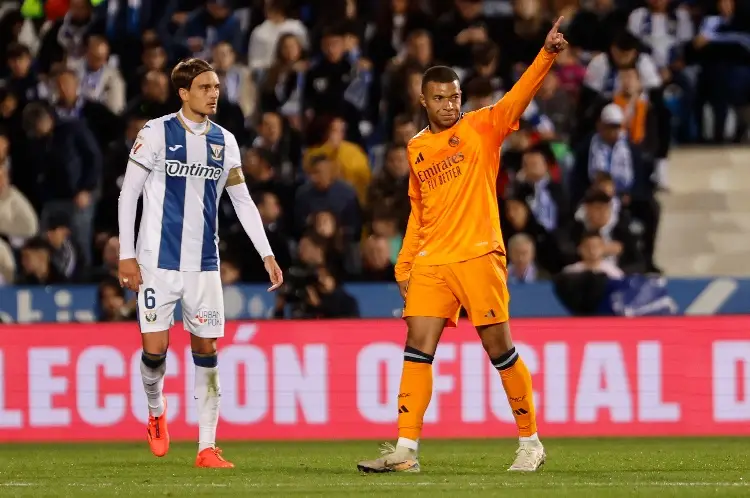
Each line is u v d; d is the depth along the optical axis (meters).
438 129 19.59
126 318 34.25
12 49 43.50
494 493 16.88
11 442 30.83
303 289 34.50
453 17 43.25
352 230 38.34
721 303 34.81
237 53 45.19
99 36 43.06
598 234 36.31
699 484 18.30
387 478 19.38
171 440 30.89
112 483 19.22
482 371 31.06
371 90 42.56
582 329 31.23
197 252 21.30
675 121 46.44
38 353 31.20
